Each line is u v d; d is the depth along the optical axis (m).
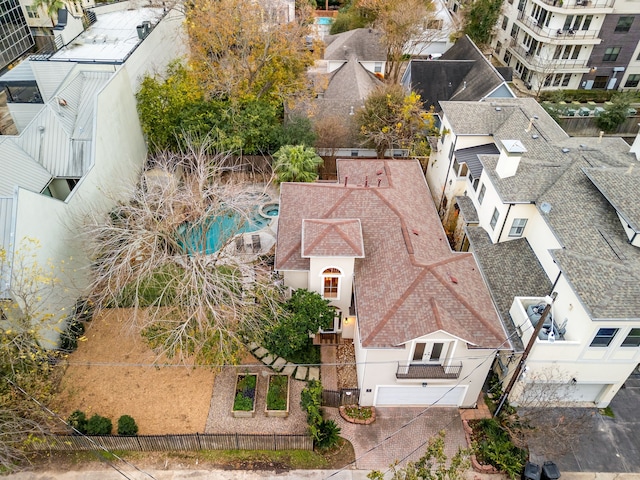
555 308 22.88
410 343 21.20
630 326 20.23
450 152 33.41
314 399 22.22
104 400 23.62
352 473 21.44
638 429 23.55
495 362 25.31
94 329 26.80
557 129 31.75
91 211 28.44
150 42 38.62
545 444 21.88
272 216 35.91
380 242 25.22
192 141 34.88
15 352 22.20
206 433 22.12
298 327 23.25
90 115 32.06
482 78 42.72
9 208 23.05
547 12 48.22
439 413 23.80
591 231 23.20
